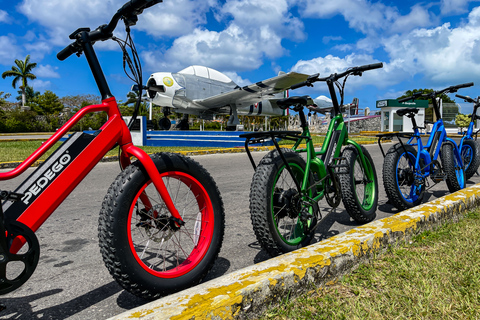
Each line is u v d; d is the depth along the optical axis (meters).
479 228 2.75
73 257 2.51
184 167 1.86
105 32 1.82
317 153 2.71
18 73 52.34
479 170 6.43
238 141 12.52
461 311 1.59
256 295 1.53
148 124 16.58
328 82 2.99
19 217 1.48
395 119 33.56
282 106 2.57
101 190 4.95
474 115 5.06
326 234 2.95
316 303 1.67
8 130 38.72
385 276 1.92
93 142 1.71
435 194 4.54
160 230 1.92
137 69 1.97
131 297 1.89
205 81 17.92
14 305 1.81
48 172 1.58
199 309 1.36
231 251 2.58
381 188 5.15
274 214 2.26
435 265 2.05
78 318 1.67
